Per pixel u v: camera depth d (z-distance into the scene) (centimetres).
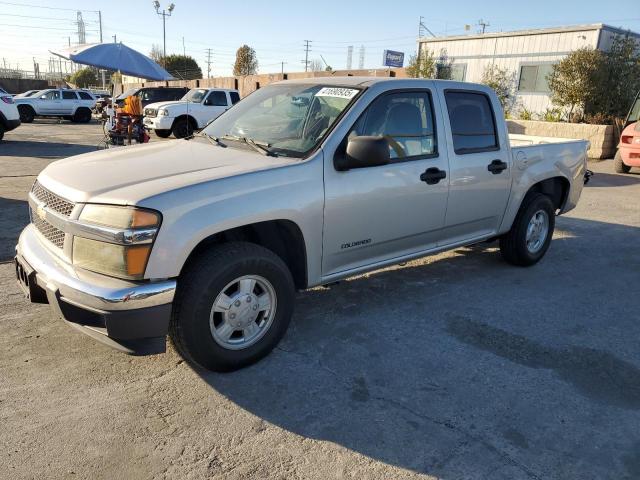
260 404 310
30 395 309
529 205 548
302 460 266
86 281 293
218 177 320
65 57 1215
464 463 268
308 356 366
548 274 561
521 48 2047
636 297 501
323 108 397
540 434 292
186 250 297
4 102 1560
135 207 285
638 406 322
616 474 264
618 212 895
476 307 461
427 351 379
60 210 313
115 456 263
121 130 1181
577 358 377
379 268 427
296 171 350
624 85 1780
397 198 409
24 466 254
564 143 596
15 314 409
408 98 423
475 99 485
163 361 353
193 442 276
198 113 1892
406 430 291
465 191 468
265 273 337
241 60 6600
